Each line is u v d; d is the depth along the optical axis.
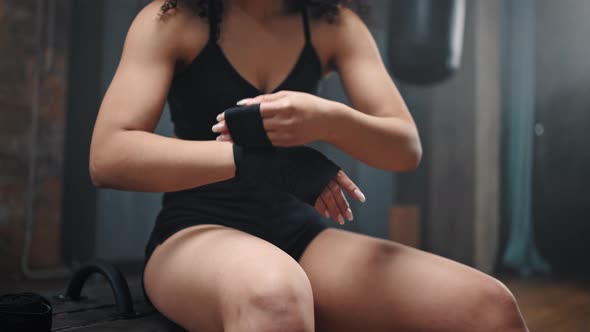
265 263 0.70
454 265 0.86
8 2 3.04
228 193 0.95
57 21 3.23
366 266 0.87
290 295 0.66
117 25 3.40
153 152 0.80
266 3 1.00
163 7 0.91
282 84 0.98
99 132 0.84
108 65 3.37
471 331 0.80
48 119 3.19
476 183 4.16
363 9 1.20
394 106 0.97
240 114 0.77
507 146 4.48
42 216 3.16
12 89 3.05
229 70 0.94
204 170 0.78
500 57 4.47
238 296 0.67
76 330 0.88
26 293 0.82
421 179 4.73
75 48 3.34
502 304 0.80
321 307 0.90
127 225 3.43
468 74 4.23
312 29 1.03
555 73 4.83
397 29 3.71
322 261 0.92
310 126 0.79
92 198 3.33
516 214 4.33
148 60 0.89
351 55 1.04
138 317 0.99
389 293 0.84
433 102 4.46
